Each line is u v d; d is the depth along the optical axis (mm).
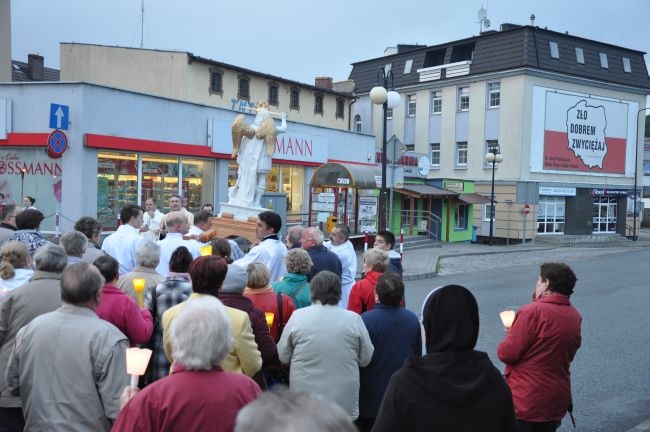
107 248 6855
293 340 4297
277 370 4797
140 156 19109
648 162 63000
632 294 15508
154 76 26656
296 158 25078
